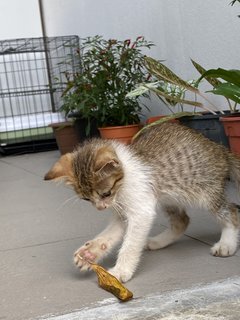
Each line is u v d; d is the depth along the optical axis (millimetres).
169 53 1182
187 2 1088
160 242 649
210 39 1033
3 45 1848
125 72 1196
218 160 625
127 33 1354
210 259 595
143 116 1308
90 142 651
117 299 503
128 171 573
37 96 1831
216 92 755
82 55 1505
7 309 508
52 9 1847
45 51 1829
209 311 459
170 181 601
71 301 510
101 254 583
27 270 615
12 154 1703
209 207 622
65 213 882
